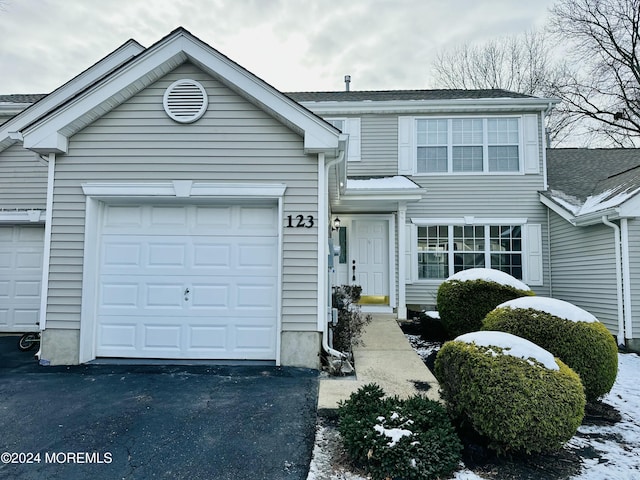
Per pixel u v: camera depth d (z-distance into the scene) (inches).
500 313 172.4
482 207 384.8
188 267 210.2
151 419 138.2
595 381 150.5
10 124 295.7
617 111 692.1
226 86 207.9
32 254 297.7
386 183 354.3
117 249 211.5
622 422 146.1
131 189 205.0
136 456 115.8
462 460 114.0
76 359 198.4
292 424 136.2
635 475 108.2
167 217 212.7
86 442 123.2
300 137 205.9
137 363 200.4
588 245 315.3
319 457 115.9
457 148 391.5
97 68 305.4
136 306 208.8
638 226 273.0
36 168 299.9
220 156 205.9
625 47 657.0
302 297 199.3
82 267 202.4
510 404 108.7
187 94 208.1
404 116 396.8
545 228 379.6
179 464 112.1
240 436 127.6
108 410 144.9
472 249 384.8
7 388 165.9
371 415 120.4
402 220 350.0
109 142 207.3
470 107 386.3
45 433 128.6
